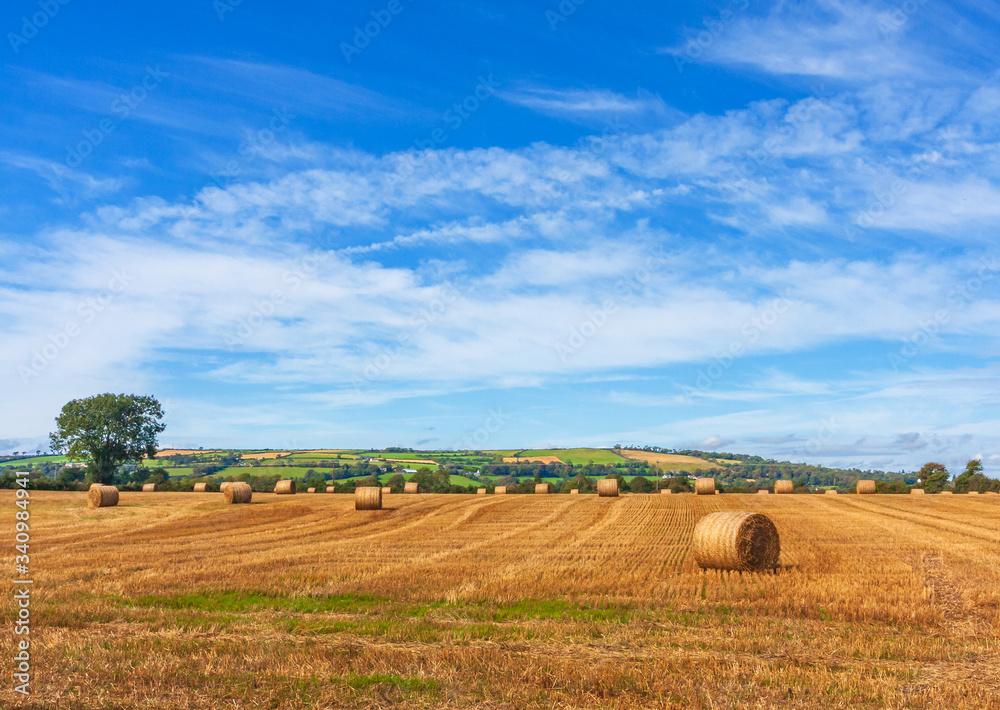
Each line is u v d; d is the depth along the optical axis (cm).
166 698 843
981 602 1329
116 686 878
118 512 3731
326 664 952
